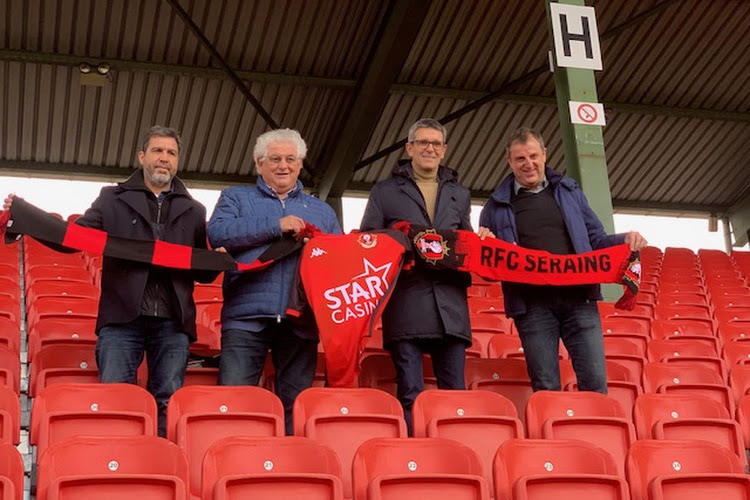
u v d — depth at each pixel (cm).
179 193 553
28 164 1709
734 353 843
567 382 688
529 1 1673
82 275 916
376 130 1809
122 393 496
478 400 546
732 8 1758
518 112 1842
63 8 1540
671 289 1203
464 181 1920
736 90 1902
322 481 415
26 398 591
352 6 1603
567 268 586
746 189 2077
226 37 1616
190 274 534
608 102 1855
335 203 1752
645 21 1741
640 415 585
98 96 1648
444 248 570
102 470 413
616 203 2025
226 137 1748
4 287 840
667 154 1983
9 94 1623
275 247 543
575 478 446
